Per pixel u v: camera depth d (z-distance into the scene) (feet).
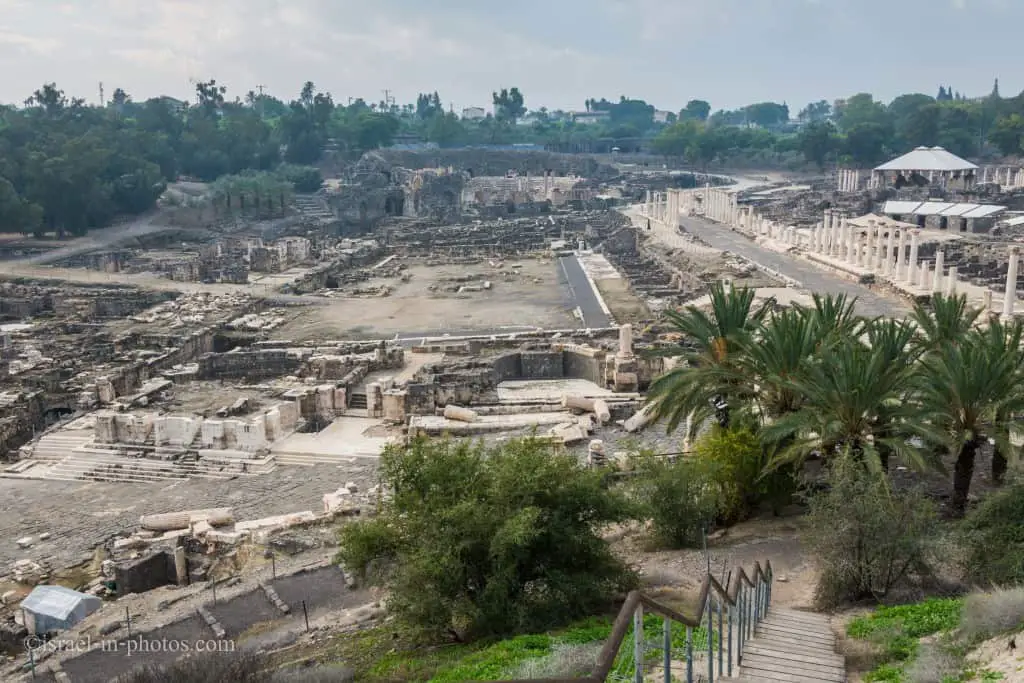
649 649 74.64
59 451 209.05
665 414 145.79
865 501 93.56
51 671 108.37
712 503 124.77
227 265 450.30
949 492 131.85
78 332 336.08
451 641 100.63
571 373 258.78
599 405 202.59
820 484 131.64
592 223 617.62
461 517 99.76
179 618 121.29
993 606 72.69
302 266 460.55
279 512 169.17
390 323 332.19
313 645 107.86
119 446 205.98
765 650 72.02
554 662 78.43
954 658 67.10
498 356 253.44
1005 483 114.32
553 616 98.17
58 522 170.91
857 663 72.43
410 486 109.09
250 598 126.52
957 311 148.97
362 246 521.65
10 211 540.52
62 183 576.20
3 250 529.45
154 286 412.16
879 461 110.42
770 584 92.27
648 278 393.50
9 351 298.97
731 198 573.74
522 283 411.13
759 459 130.21
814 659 70.13
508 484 103.35
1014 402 117.91
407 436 198.29
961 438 116.78
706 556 115.96
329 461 196.95
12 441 223.51
